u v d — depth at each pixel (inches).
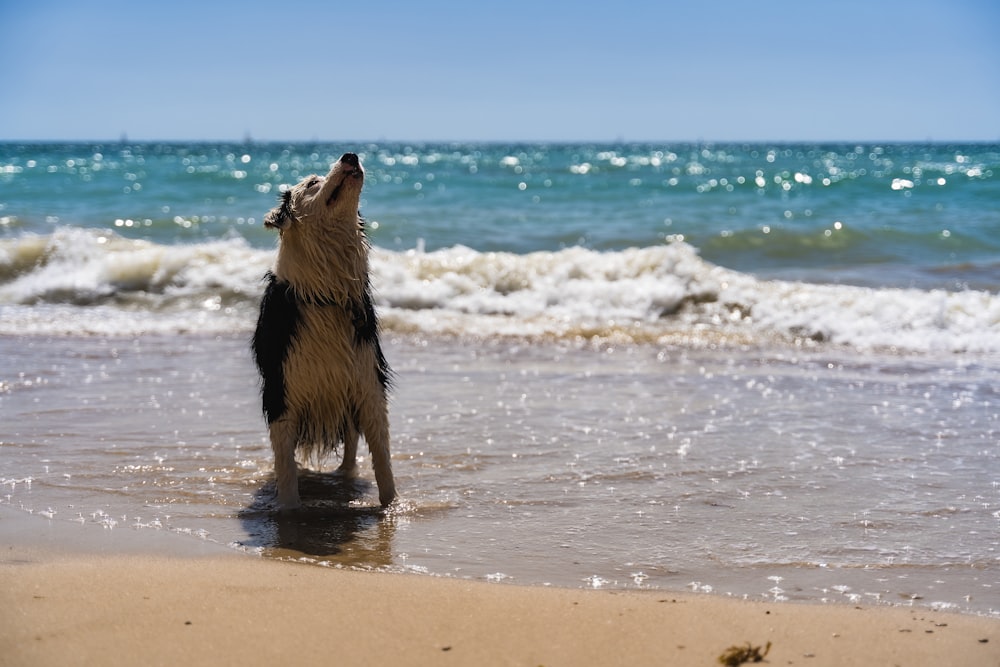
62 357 383.6
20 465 240.7
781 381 347.6
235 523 201.5
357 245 210.5
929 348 413.1
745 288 489.4
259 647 134.6
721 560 178.4
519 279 522.0
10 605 149.2
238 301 513.0
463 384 342.0
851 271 584.7
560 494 221.1
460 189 1140.5
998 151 3966.5
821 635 141.5
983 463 244.7
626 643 137.7
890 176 1224.8
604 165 2297.0
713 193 1078.4
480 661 131.1
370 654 132.8
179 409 301.9
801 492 221.5
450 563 176.4
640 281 507.5
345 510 211.8
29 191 1028.5
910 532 194.7
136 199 971.9
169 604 150.6
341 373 211.0
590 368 372.2
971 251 650.2
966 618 148.9
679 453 254.7
